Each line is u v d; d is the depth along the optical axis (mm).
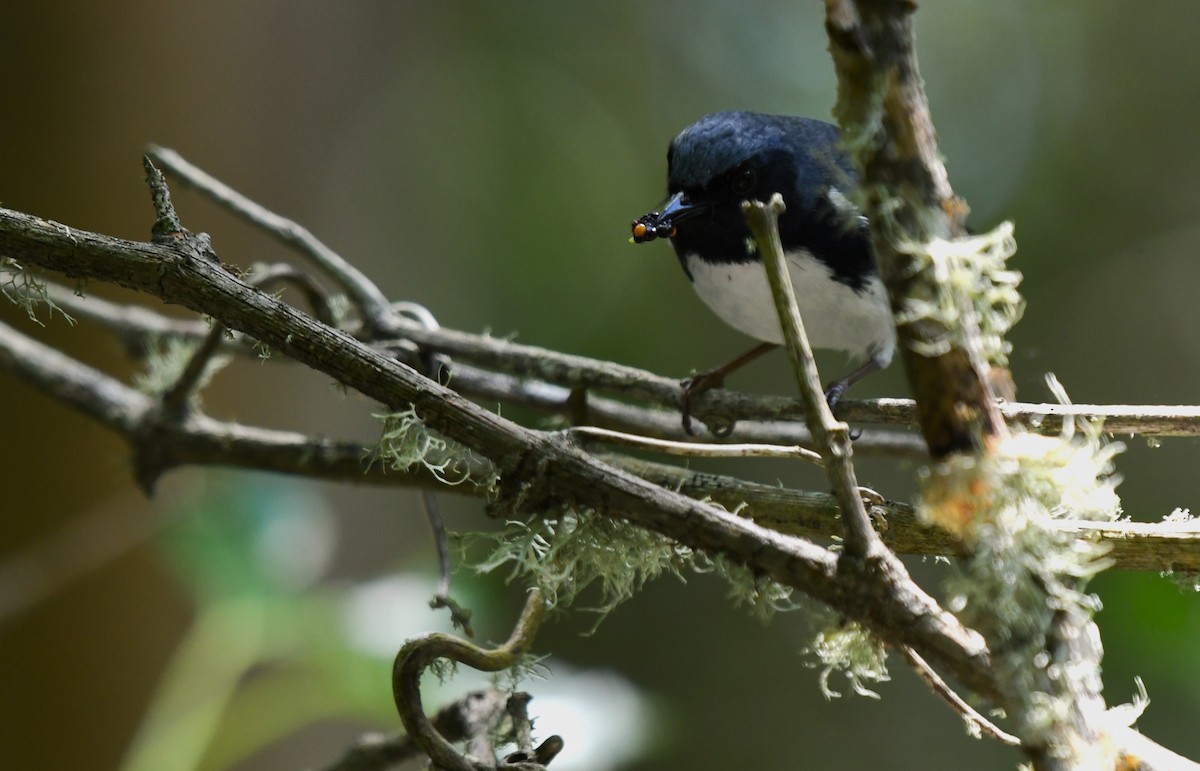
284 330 3494
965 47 16672
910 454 6789
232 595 6824
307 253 6125
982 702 3059
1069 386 15953
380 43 14398
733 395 5801
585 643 15297
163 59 10914
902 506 4160
